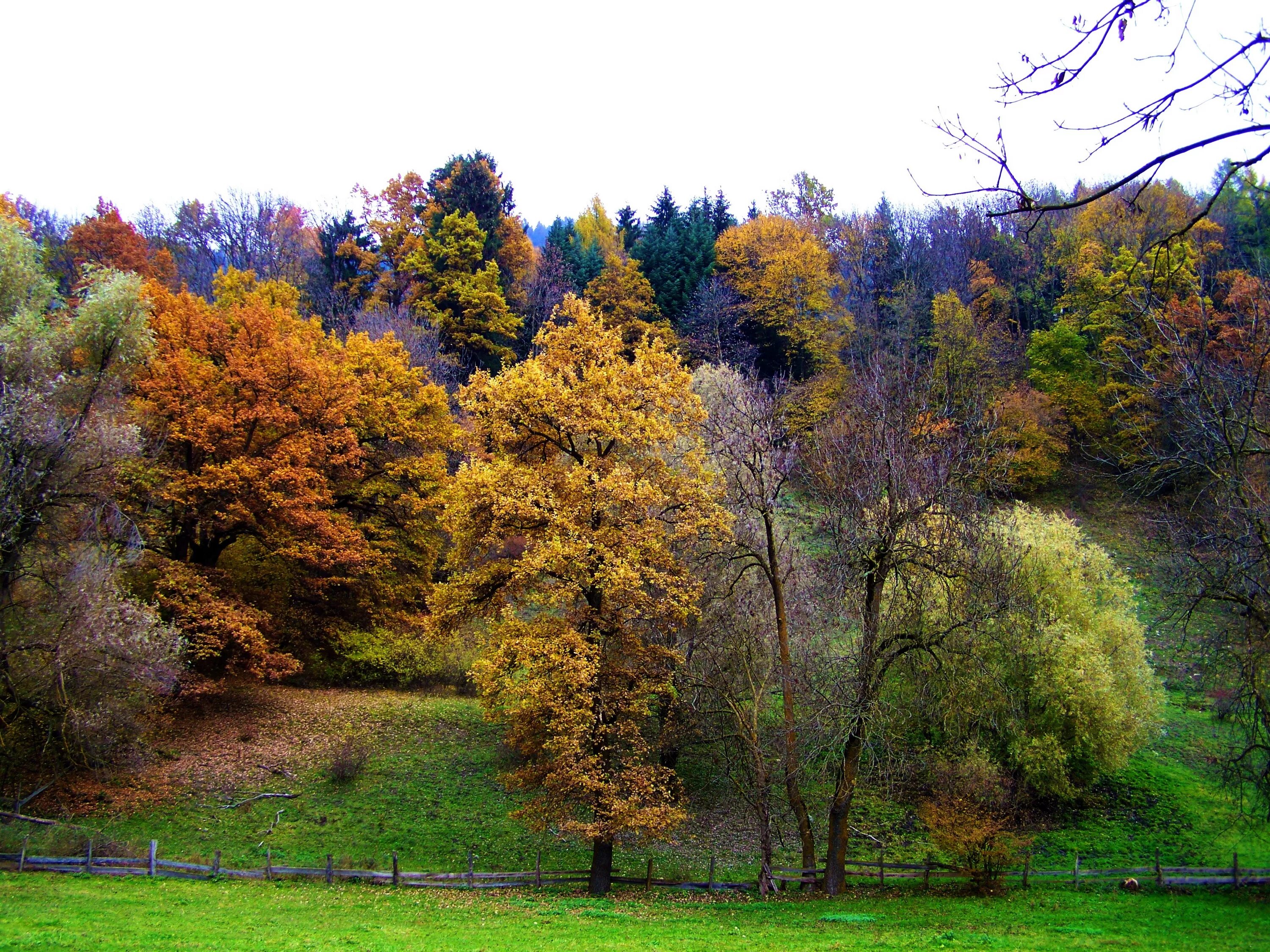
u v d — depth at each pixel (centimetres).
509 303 6300
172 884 2002
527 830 2689
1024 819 2812
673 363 2466
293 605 3672
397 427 3903
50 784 2414
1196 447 1912
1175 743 3300
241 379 3247
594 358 2458
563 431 2355
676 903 2088
